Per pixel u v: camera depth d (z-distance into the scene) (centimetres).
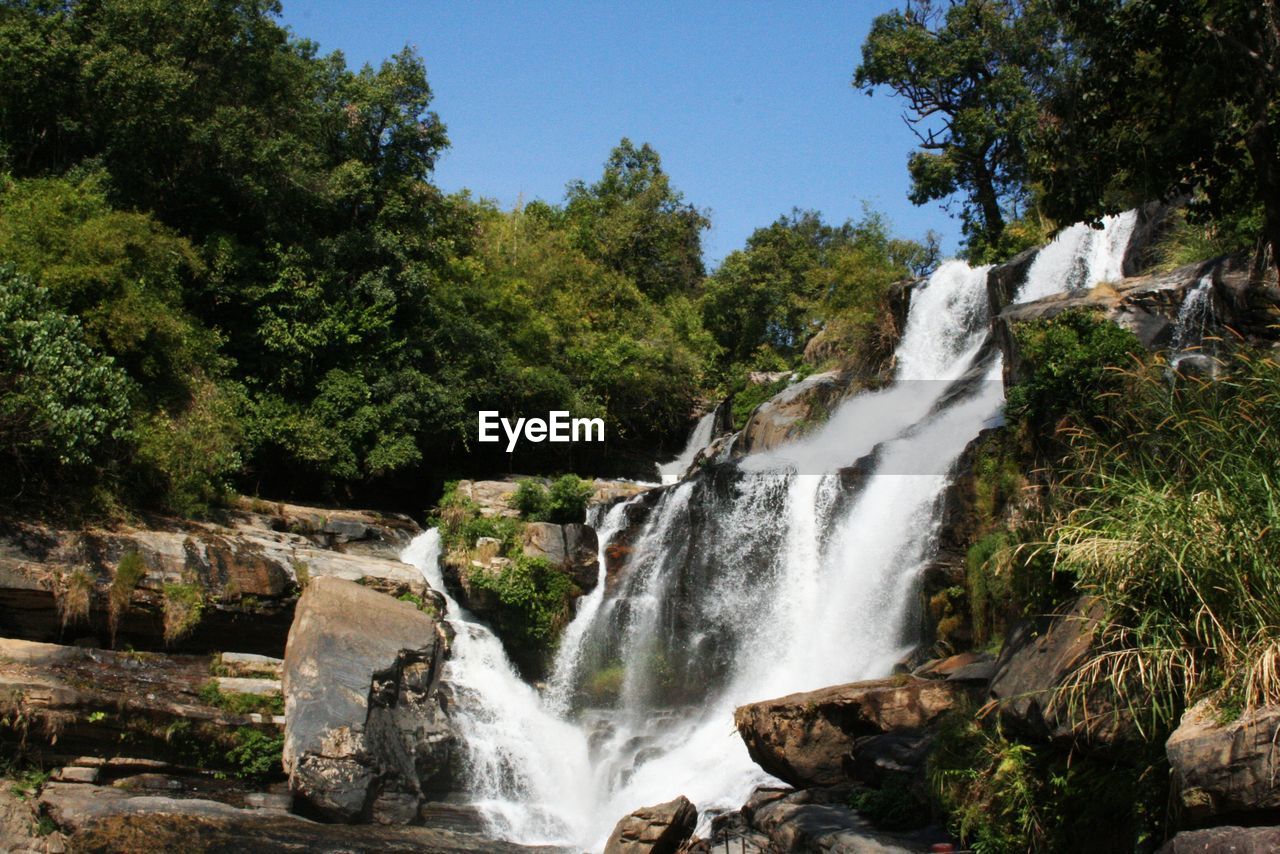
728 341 5038
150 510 2061
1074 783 1001
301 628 1838
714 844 1392
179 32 2638
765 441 3162
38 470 1844
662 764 1856
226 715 1681
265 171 2762
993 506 1747
